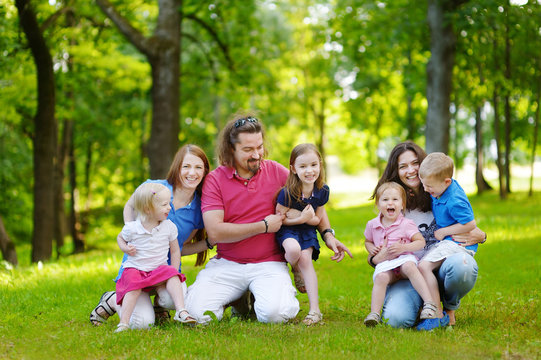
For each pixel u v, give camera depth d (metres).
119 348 3.57
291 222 4.46
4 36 11.35
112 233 25.02
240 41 15.95
